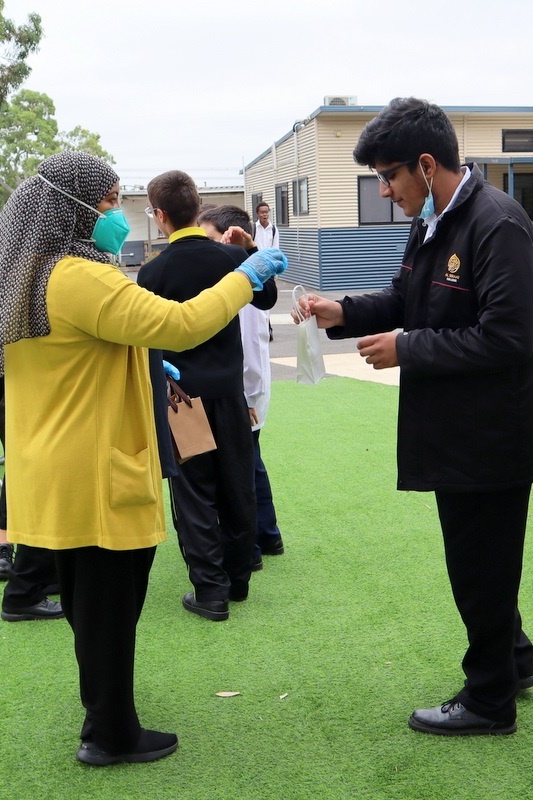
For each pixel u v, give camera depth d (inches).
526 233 97.8
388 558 178.9
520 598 155.9
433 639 141.2
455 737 112.5
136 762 108.3
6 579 172.6
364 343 103.2
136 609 106.9
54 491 97.3
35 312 94.3
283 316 701.9
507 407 101.8
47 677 131.8
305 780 103.9
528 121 836.6
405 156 99.8
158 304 94.1
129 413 99.0
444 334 99.9
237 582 157.0
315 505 214.7
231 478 151.6
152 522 100.8
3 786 104.0
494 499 105.5
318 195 834.2
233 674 131.2
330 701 122.6
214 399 148.3
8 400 101.7
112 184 97.8
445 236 102.7
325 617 151.1
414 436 106.4
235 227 160.1
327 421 313.3
